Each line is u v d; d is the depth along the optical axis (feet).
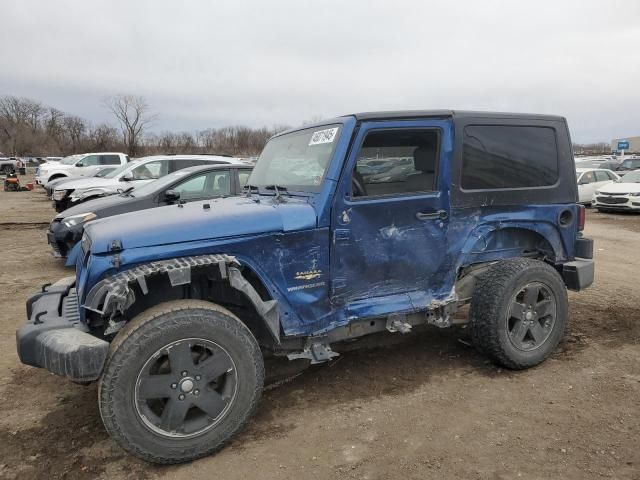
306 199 11.50
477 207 12.73
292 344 11.39
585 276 14.10
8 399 12.07
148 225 10.15
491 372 13.07
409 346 14.88
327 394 12.03
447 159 12.23
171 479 8.98
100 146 204.13
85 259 10.53
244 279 10.05
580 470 8.88
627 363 13.42
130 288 9.29
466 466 9.11
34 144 245.24
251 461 9.44
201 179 26.53
